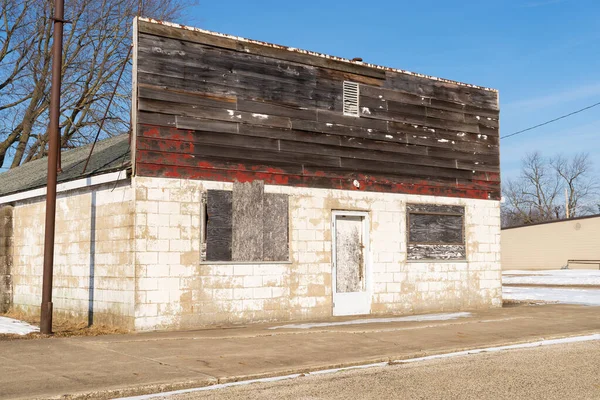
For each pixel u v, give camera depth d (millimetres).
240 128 14086
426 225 17031
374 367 9375
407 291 16469
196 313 13141
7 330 12602
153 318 12641
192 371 8688
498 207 18547
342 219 15680
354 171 15773
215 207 13570
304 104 15125
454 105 17922
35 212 16594
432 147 17312
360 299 15688
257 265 14039
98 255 13695
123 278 12852
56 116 12273
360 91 16125
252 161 14195
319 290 14945
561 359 10008
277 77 14781
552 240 52062
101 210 13695
